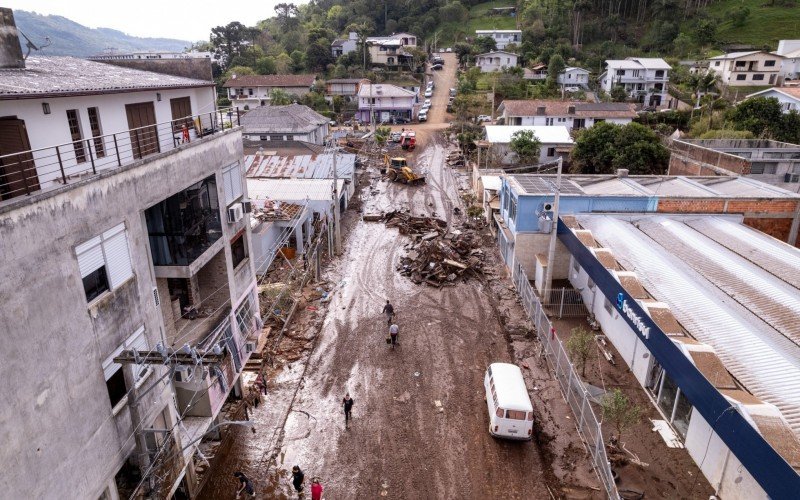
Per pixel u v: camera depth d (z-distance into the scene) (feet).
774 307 64.23
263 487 56.85
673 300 67.56
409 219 141.38
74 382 36.29
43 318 33.01
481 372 77.05
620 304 69.87
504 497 55.11
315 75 335.88
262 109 232.32
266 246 110.73
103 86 47.09
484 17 457.68
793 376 49.80
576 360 76.02
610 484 53.26
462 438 63.72
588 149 176.14
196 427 54.75
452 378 75.56
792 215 97.60
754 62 286.05
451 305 97.81
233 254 68.39
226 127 69.10
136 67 66.69
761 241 85.92
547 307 95.71
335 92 315.17
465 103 290.97
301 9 546.67
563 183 113.80
